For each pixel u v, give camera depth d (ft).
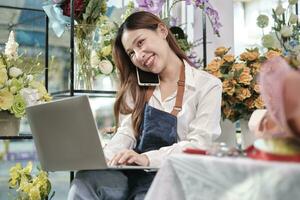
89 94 7.22
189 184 2.92
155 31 6.23
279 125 2.65
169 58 6.28
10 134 6.53
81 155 4.66
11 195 7.18
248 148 2.88
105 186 5.10
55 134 4.78
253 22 9.25
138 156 5.16
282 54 7.27
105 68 7.20
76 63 7.22
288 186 2.23
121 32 6.38
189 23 9.18
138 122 6.12
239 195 2.51
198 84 6.12
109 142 6.24
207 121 5.85
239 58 7.16
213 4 8.91
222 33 8.99
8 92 6.38
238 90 6.77
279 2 9.16
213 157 2.75
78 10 7.25
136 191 5.17
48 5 7.54
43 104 4.79
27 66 7.27
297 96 2.51
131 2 7.80
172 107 6.07
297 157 2.39
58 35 7.55
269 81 2.77
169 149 5.34
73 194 5.08
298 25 8.13
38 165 6.71
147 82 6.28
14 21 8.24
